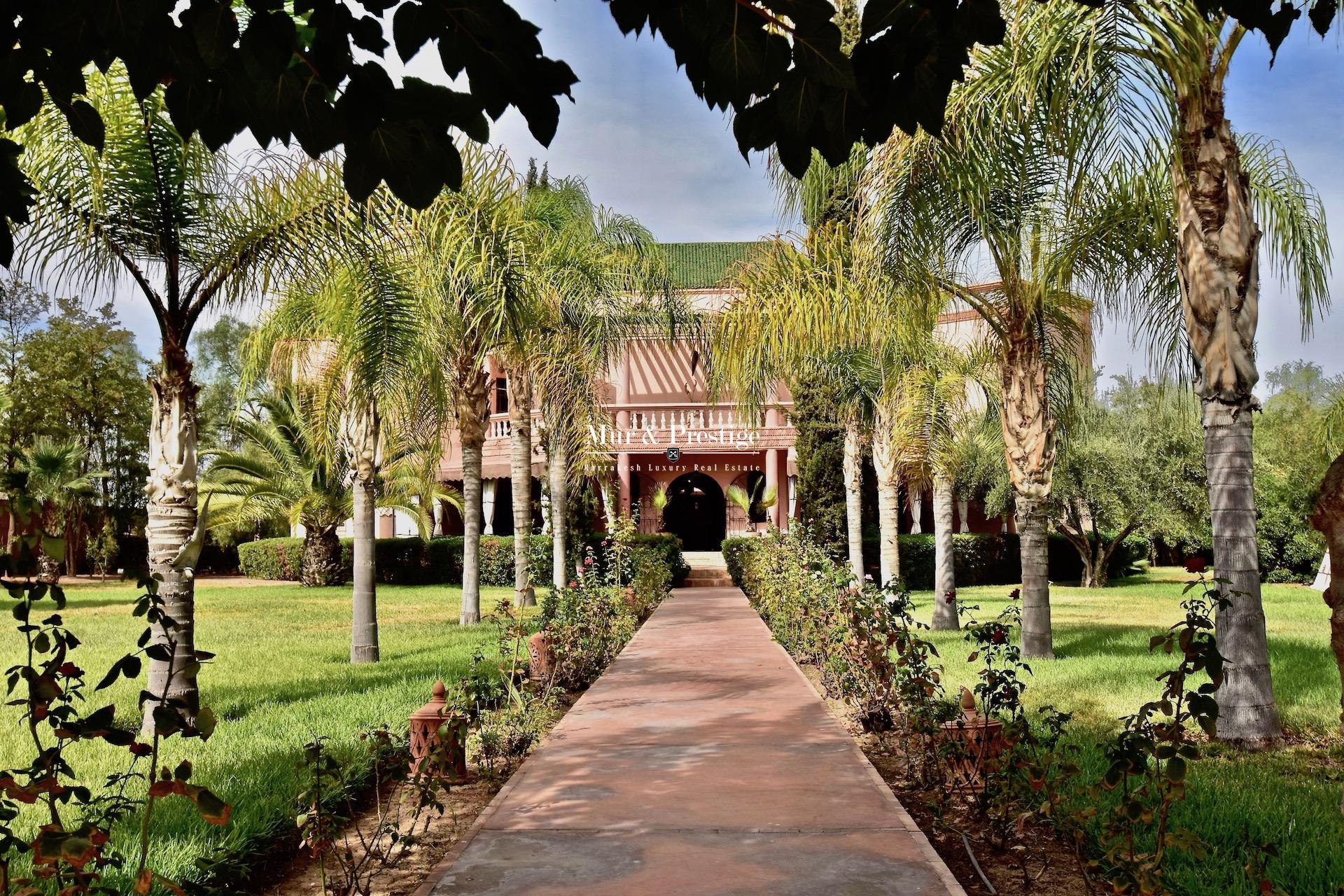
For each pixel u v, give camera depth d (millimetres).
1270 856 3434
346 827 4609
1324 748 6270
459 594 22766
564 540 18344
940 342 13625
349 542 28359
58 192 6660
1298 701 7703
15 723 7320
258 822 4398
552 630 8633
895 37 2248
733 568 24250
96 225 6801
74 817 4781
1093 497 23969
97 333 32719
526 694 7305
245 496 26984
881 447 14453
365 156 2283
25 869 3990
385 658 11320
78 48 2275
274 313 11844
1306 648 10906
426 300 10828
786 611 11258
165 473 6680
